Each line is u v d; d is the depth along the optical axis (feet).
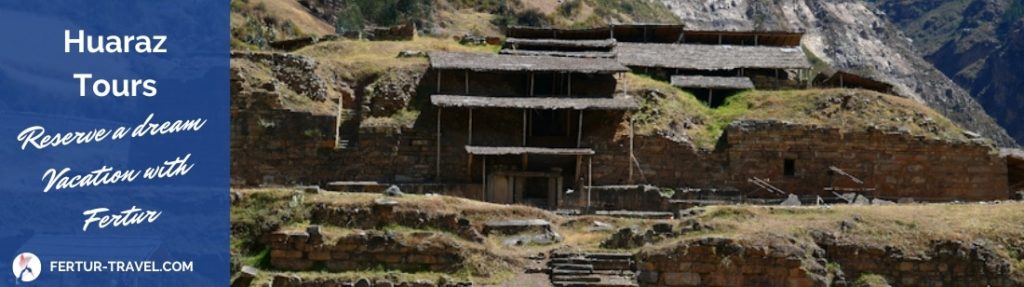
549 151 200.23
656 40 280.10
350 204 139.33
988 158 209.67
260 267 128.98
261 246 133.59
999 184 209.56
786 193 206.18
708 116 223.51
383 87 217.97
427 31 474.90
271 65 214.48
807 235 131.75
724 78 246.88
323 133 203.92
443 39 279.49
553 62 227.61
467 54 229.04
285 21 410.31
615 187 195.93
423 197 146.30
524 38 271.08
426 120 212.02
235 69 205.36
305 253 128.98
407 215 138.31
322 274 126.11
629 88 226.58
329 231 133.49
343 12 469.16
